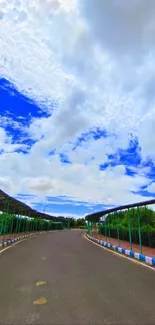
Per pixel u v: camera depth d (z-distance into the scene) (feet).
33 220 159.63
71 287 20.85
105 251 51.31
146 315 14.52
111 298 17.85
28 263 32.94
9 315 14.30
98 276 25.48
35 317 14.03
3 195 61.57
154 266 32.14
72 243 72.54
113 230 98.27
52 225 241.55
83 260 37.04
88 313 14.76
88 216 89.76
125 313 14.83
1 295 18.21
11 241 69.51
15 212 102.47
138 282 22.90
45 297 17.90
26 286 20.93
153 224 77.92
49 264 32.58
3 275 25.05
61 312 14.89
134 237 71.72
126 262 35.58
